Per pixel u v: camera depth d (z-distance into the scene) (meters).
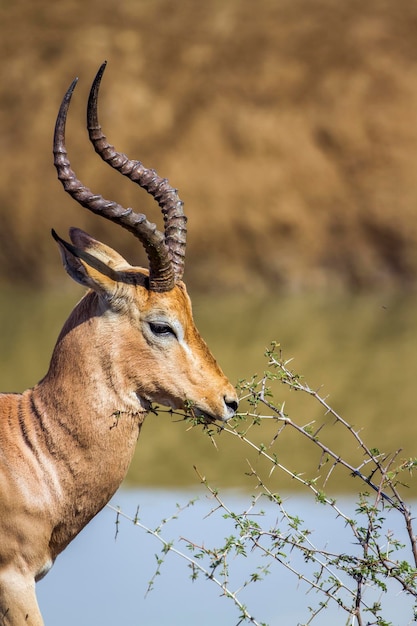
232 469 19.17
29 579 9.70
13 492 9.62
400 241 42.81
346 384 24.47
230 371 25.14
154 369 9.72
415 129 44.91
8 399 10.05
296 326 32.78
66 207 43.53
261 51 47.91
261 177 43.84
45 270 42.91
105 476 9.78
